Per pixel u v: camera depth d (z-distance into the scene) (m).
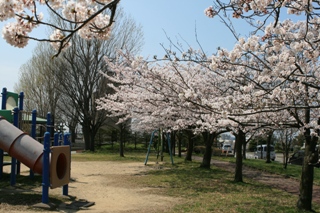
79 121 32.41
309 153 8.27
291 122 8.37
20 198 8.28
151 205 8.28
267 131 12.76
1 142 8.55
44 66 31.22
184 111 10.70
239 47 5.82
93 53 29.86
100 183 11.75
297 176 16.05
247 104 6.36
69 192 9.72
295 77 6.51
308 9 4.50
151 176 13.92
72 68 29.88
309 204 8.26
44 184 7.83
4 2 3.10
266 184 13.02
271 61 5.61
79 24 3.59
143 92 11.70
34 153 8.35
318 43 5.50
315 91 7.45
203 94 9.88
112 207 8.02
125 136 37.00
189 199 9.16
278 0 4.58
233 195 9.95
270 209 8.05
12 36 3.33
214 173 15.45
